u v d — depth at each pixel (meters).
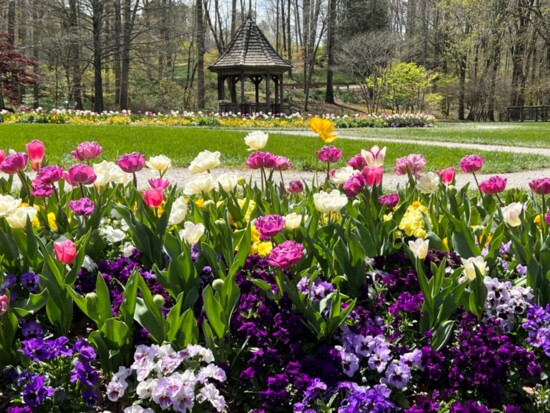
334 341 2.52
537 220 3.57
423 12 54.56
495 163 11.59
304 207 3.56
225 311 2.39
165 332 2.31
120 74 48.81
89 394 2.14
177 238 2.92
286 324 2.44
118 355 2.31
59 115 29.09
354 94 57.50
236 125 30.33
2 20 44.81
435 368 2.32
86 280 2.92
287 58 68.44
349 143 15.79
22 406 2.12
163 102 46.59
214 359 2.30
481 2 43.03
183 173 9.72
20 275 2.82
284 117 32.94
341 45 53.53
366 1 55.97
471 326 2.52
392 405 2.05
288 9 63.47
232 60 33.06
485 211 3.90
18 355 2.33
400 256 3.10
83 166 3.13
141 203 3.20
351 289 2.80
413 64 46.16
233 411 2.25
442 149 14.43
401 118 33.53
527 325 2.56
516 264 3.23
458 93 49.25
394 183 9.01
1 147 12.36
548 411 2.25
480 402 2.29
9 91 34.25
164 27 41.81
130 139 15.56
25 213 2.78
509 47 46.19
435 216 3.58
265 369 2.36
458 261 3.13
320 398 2.20
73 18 38.69
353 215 3.43
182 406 2.04
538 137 20.94
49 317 2.51
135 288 2.36
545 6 42.91
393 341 2.50
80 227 3.21
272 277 2.90
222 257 3.06
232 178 3.44
